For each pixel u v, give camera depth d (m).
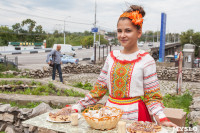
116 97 2.13
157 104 1.98
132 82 2.03
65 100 6.25
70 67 19.41
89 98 2.29
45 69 16.36
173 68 16.69
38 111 4.20
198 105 5.64
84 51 60.44
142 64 2.03
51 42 87.31
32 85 8.80
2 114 4.33
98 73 19.33
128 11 2.13
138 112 2.04
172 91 10.89
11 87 8.48
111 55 2.23
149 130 1.77
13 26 79.31
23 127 4.13
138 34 2.09
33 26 82.50
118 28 2.09
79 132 1.85
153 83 2.01
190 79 15.33
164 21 25.81
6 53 50.28
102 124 1.88
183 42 61.47
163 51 26.16
